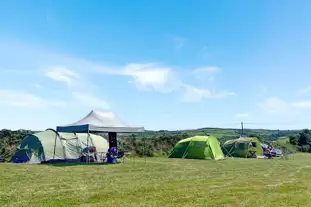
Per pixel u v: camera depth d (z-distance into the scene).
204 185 12.38
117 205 8.88
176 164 21.73
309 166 21.19
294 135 52.31
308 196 10.13
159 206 8.77
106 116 23.73
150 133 46.34
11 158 23.22
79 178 14.23
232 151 33.81
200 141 28.62
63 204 8.99
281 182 13.23
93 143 24.95
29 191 10.93
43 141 22.69
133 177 14.78
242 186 12.13
